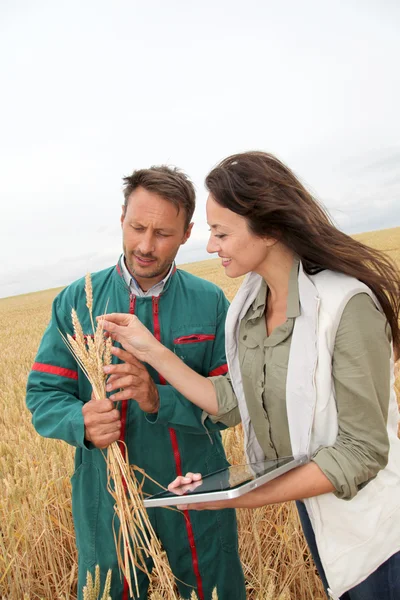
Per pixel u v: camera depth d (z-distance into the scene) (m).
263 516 3.06
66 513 3.18
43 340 2.26
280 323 1.80
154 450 2.19
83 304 2.25
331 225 1.68
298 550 2.67
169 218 2.02
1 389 7.89
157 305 2.26
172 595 1.65
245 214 1.60
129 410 2.17
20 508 2.71
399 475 1.64
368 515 1.57
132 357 1.99
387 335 1.60
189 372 2.05
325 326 1.54
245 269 1.74
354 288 1.54
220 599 2.28
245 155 1.68
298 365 1.62
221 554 2.28
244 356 1.92
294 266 1.73
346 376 1.51
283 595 1.60
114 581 2.10
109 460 1.97
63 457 3.78
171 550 2.20
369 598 1.62
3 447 4.25
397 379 4.64
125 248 2.13
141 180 2.03
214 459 2.36
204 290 2.38
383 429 1.51
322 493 1.49
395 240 34.00
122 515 1.79
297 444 1.64
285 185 1.62
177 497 1.37
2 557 2.51
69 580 2.60
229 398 2.05
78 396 2.26
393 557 1.58
